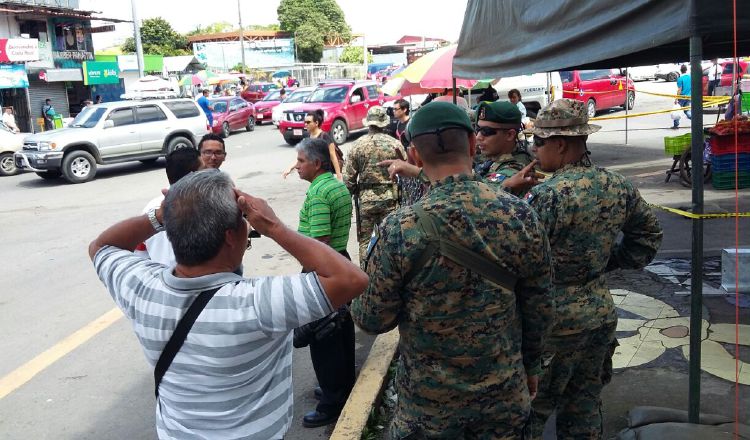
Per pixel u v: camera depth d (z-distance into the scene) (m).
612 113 23.16
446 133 2.03
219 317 1.71
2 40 25.55
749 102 11.77
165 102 16.61
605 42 3.54
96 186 14.14
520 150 3.76
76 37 33.28
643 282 5.73
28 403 4.35
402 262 2.03
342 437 3.50
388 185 5.83
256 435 1.80
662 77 34.53
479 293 2.03
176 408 1.79
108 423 4.05
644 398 3.77
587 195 2.58
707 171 9.71
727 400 3.66
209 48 64.50
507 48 5.32
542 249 2.08
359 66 57.88
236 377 1.75
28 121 28.22
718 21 2.67
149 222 2.07
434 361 2.11
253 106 26.89
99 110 15.62
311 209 4.05
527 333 2.21
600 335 2.74
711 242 6.74
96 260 2.00
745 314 4.85
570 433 2.90
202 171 1.83
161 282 1.80
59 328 5.72
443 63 10.32
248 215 1.75
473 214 2.01
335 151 7.90
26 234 9.62
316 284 1.71
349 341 3.92
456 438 2.17
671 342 4.48
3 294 6.77
